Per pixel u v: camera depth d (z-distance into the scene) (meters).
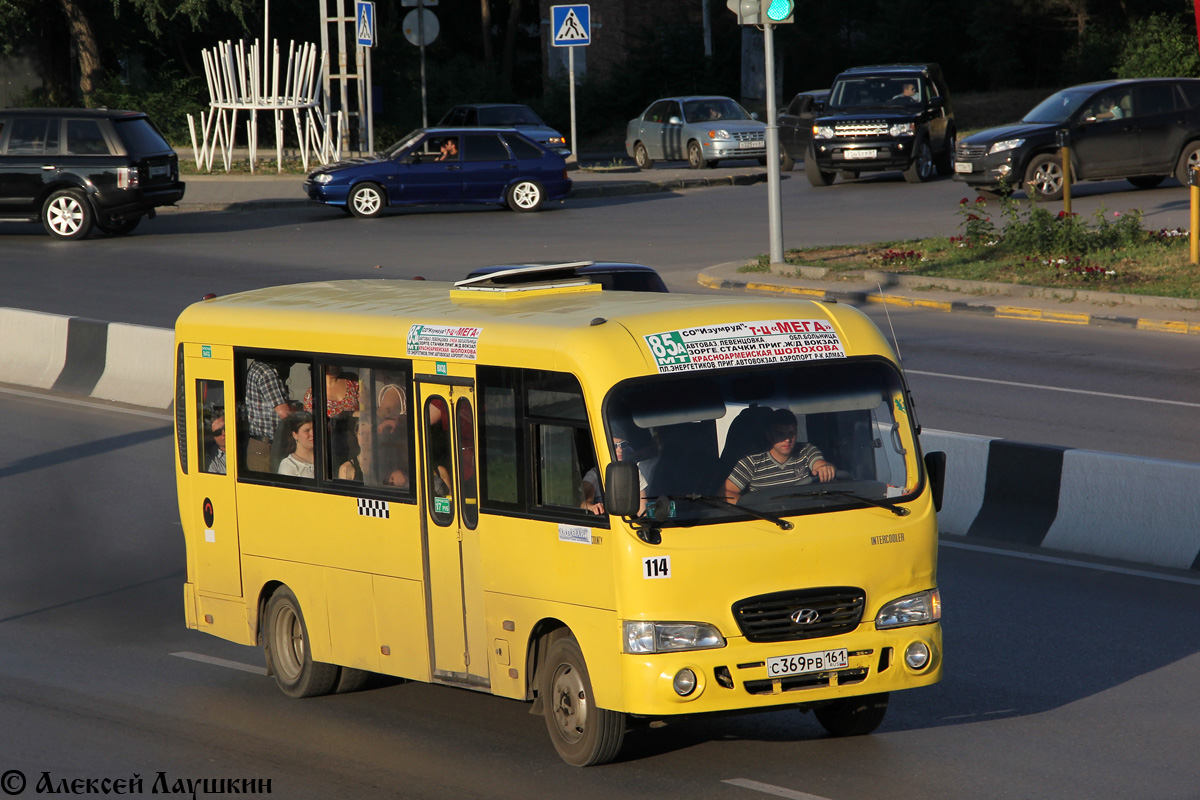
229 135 170.62
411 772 28.38
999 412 58.88
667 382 27.09
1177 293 78.69
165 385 70.12
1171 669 33.66
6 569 45.28
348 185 126.81
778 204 92.69
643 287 52.47
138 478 56.44
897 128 136.88
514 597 28.41
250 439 34.03
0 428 65.44
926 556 27.89
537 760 28.77
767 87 91.69
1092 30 194.62
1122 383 63.28
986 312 80.88
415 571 30.39
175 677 35.53
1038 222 91.62
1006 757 28.23
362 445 31.44
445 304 31.77
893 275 87.50
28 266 100.44
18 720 32.16
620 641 26.23
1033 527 45.03
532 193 129.38
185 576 44.62
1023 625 37.28
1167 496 42.19
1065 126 116.44
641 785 27.11
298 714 32.53
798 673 26.62
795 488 27.41
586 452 26.95
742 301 29.08
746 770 27.83
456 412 29.30
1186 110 118.50
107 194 113.25
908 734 29.81
